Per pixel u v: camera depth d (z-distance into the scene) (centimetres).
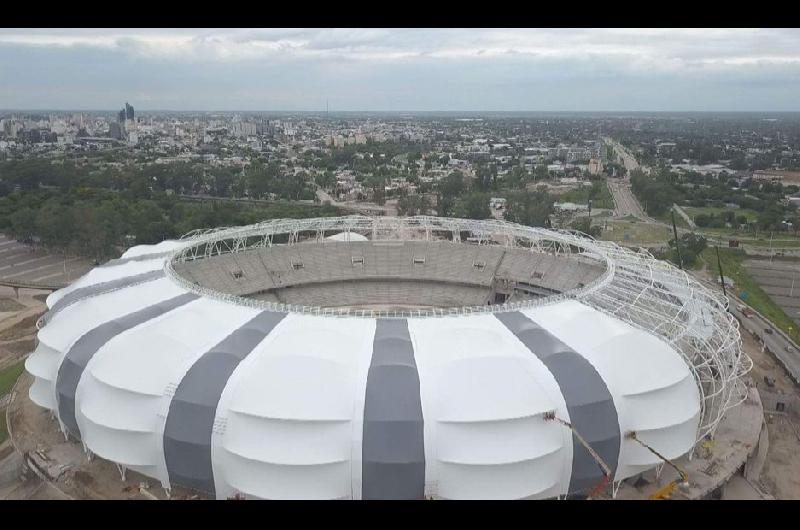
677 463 6231
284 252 12150
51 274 15200
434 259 12356
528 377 5484
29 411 7294
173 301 7306
